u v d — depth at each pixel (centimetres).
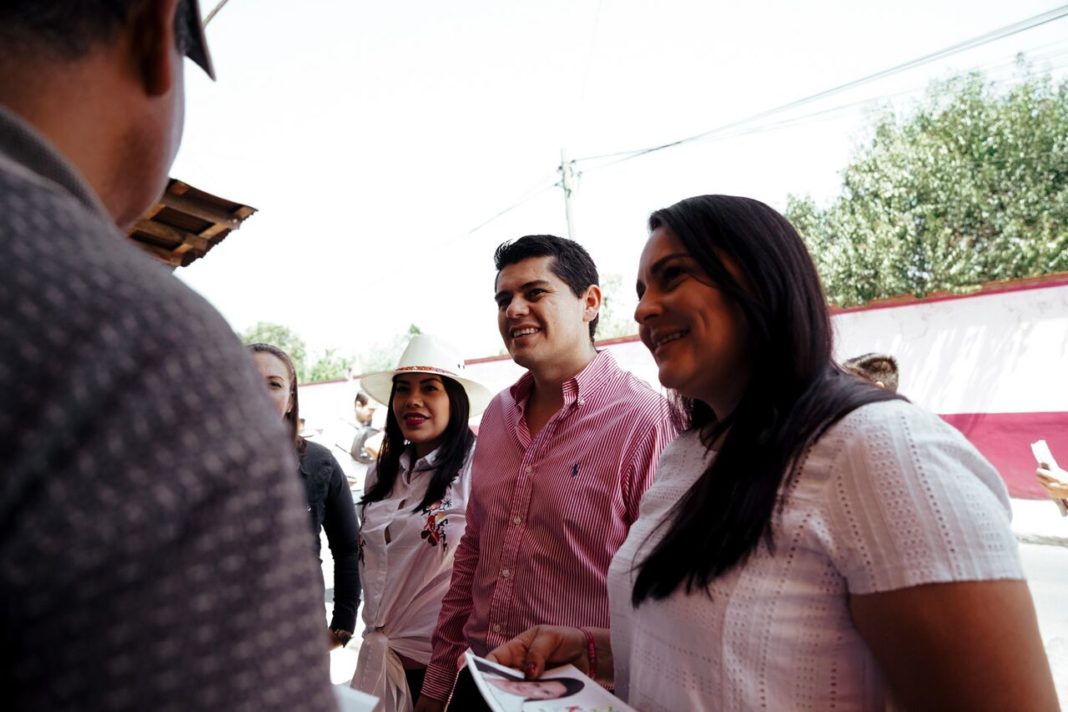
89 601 34
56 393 35
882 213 1231
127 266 42
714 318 112
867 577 86
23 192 41
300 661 41
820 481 93
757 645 94
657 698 106
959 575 80
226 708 37
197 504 37
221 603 38
